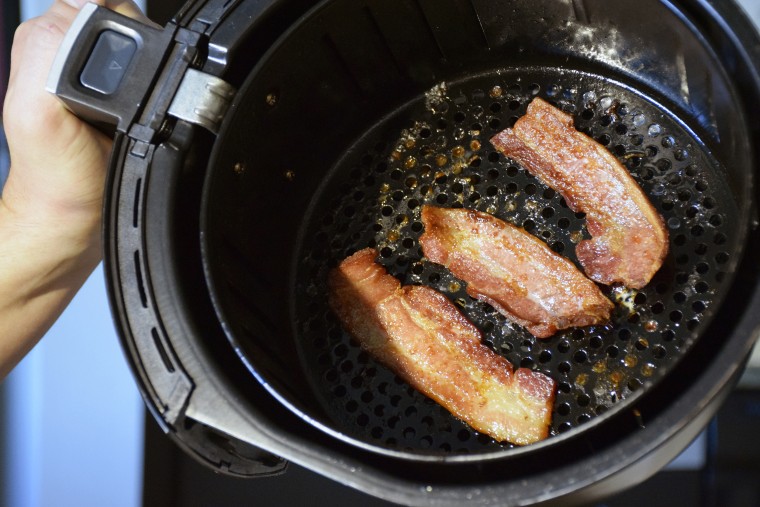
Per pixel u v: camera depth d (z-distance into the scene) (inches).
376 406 18.9
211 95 17.3
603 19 19.0
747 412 21.4
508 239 19.1
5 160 24.6
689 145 19.2
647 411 15.9
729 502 21.5
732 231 18.4
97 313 23.4
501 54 20.4
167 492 23.7
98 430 23.0
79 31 17.4
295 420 16.8
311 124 20.0
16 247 20.0
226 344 17.3
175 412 16.3
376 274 19.4
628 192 18.8
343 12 18.6
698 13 17.4
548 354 18.6
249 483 23.6
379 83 20.5
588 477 15.2
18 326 20.7
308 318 19.8
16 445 23.1
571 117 19.5
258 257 19.5
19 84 18.6
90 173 19.4
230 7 17.8
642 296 18.5
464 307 19.2
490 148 20.2
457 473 15.9
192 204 17.8
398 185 20.4
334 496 23.2
